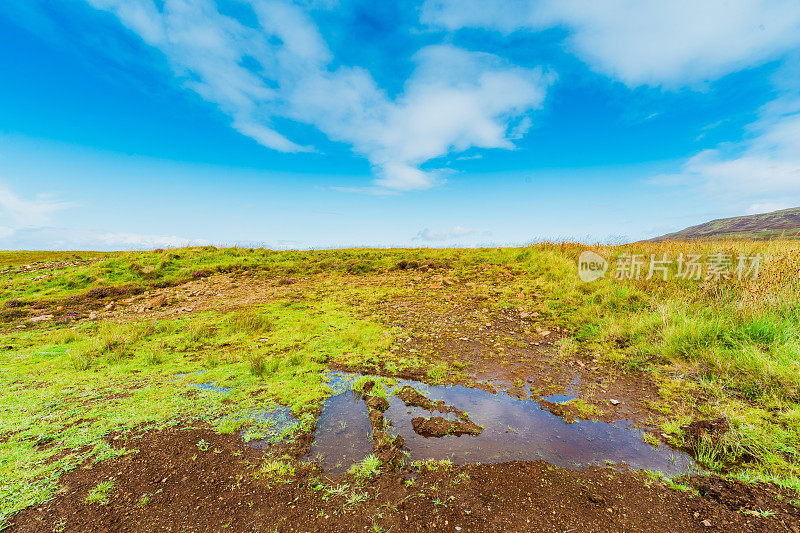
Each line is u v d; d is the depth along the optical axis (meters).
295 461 3.70
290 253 19.16
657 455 3.84
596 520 2.93
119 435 4.12
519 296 10.45
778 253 8.87
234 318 9.50
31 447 3.84
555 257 13.48
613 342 7.08
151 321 9.70
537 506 3.08
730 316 6.52
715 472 3.50
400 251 18.69
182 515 2.94
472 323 8.76
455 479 3.42
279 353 7.14
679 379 5.44
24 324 10.05
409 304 10.62
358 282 13.87
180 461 3.65
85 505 3.02
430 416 4.68
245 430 4.29
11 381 5.83
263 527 2.83
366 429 4.38
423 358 6.78
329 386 5.64
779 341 5.58
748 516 2.90
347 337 7.89
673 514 2.98
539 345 7.37
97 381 5.83
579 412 4.81
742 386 4.94
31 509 2.96
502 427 4.45
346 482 3.37
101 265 15.67
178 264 16.62
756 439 3.85
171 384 5.69
